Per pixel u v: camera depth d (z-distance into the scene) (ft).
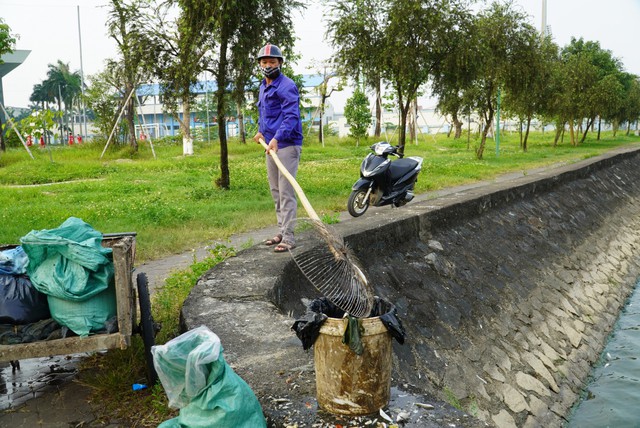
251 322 14.84
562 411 25.02
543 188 51.98
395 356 20.24
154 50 48.16
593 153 106.63
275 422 10.03
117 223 33.94
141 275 13.80
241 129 121.39
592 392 27.58
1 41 80.18
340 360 9.91
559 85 126.62
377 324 9.83
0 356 11.80
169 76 48.75
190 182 58.65
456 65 63.52
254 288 17.46
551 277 38.37
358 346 9.65
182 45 46.24
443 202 35.22
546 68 101.40
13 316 12.16
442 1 61.26
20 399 13.16
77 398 13.11
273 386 11.30
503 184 47.14
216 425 9.07
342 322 9.79
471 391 21.77
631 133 262.26
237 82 48.01
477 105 102.99
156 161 84.99
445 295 27.14
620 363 31.09
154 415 11.99
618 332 36.58
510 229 40.50
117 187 52.75
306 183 54.39
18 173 68.85
